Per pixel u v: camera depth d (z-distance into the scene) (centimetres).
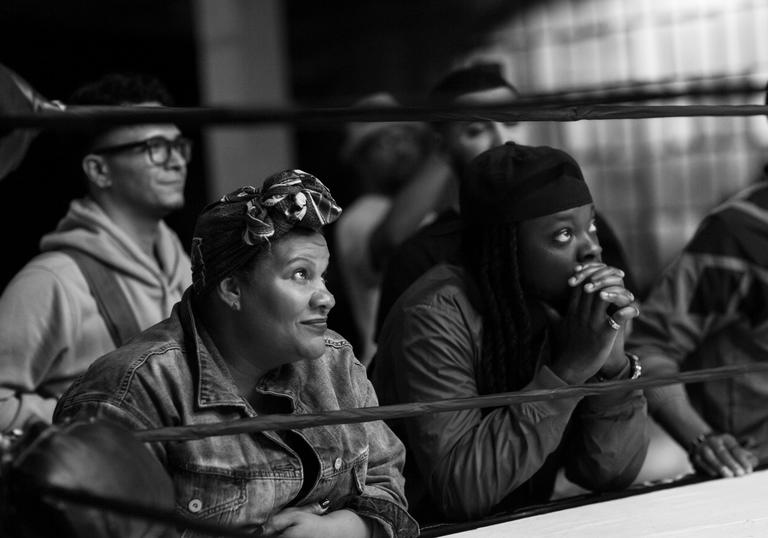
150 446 150
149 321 245
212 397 156
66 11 452
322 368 172
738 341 255
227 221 154
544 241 196
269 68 542
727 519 184
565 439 210
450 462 191
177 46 515
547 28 602
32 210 367
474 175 204
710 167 566
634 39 565
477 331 201
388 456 181
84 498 116
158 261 260
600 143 579
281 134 500
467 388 197
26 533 124
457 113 144
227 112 125
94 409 151
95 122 126
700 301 257
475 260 206
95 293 238
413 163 426
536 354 201
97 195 249
